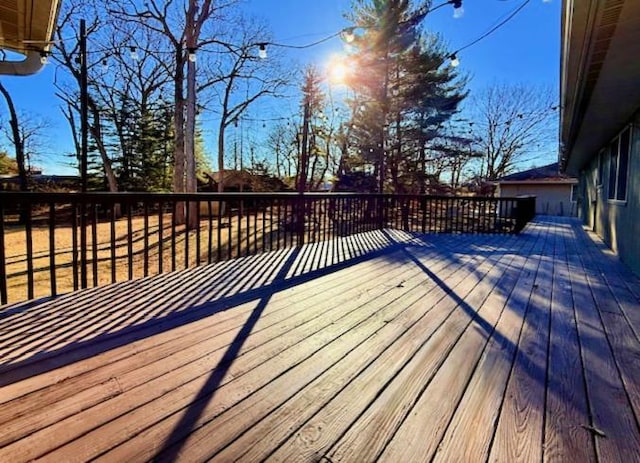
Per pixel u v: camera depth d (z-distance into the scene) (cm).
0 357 188
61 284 399
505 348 213
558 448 129
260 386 166
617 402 158
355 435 134
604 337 231
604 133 601
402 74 1459
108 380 168
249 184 2683
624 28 240
